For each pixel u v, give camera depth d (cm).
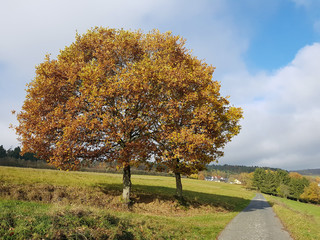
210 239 1131
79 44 2038
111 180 3391
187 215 1923
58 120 1606
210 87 2016
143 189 2788
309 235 1331
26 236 716
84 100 1683
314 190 9800
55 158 1598
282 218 2039
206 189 5309
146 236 961
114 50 1925
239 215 2152
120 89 1593
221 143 2181
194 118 1847
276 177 12188
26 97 1742
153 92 1812
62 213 912
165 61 1950
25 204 1182
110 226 927
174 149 1720
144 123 1659
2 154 9294
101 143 1694
